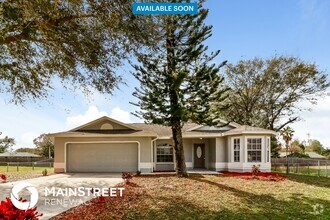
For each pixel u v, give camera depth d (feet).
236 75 117.70
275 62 114.01
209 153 82.74
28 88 31.94
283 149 194.70
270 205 38.24
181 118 57.36
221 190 46.98
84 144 74.49
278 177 62.95
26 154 163.63
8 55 28.86
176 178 59.72
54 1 23.29
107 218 30.04
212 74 57.62
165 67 55.72
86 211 32.17
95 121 75.82
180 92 57.77
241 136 72.84
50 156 161.89
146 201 38.17
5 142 203.31
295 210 36.09
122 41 28.60
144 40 28.60
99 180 57.00
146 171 72.28
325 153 215.72
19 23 23.82
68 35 26.68
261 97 118.42
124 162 73.72
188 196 41.88
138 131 73.77
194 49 56.39
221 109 62.28
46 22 24.27
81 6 25.12
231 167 74.13
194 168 83.41
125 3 25.85
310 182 59.57
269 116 118.83
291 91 115.34
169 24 31.24
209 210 35.01
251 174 68.13
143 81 56.34
